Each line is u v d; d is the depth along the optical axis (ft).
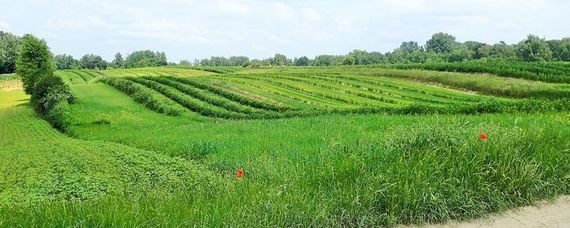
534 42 417.28
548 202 26.12
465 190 25.08
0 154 94.84
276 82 247.29
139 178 54.19
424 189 24.11
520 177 26.50
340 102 192.03
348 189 24.12
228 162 54.85
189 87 220.84
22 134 159.22
